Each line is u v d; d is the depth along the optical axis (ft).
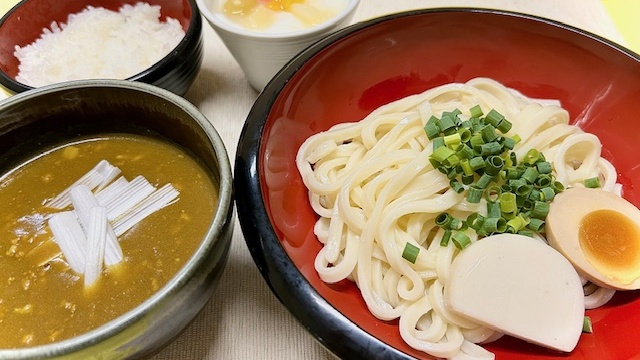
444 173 1.36
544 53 1.50
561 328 1.22
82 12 1.77
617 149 1.46
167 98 1.32
